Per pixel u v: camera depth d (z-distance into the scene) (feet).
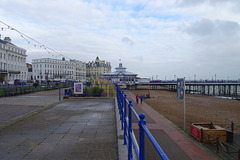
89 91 59.21
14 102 53.06
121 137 15.02
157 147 4.51
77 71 387.75
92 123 21.40
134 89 231.71
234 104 101.65
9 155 12.32
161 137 31.32
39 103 50.93
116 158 11.81
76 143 14.58
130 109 10.21
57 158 11.84
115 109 31.55
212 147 27.09
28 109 38.96
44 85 139.54
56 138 15.88
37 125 20.45
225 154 24.66
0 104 47.88
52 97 72.54
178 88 37.96
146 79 234.58
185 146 27.22
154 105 88.63
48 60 293.64
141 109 62.34
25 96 77.15
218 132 28.99
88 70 505.66
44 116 25.59
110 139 15.52
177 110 74.49
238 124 52.13
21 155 12.31
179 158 23.07
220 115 66.85
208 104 99.96
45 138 15.89
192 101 112.98
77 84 54.80
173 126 38.78
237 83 220.23
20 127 19.60
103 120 23.04
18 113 33.96
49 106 35.29
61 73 322.34
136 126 35.53
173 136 32.01
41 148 13.55
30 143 14.65
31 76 301.43
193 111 73.56
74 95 56.65
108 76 232.94
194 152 25.02
